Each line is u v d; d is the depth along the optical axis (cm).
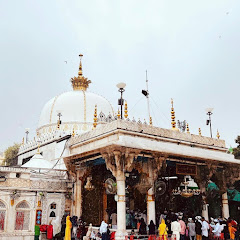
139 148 1579
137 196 2147
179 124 2819
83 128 3198
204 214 2070
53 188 1948
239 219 2509
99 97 3656
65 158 1912
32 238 1784
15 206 1789
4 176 1806
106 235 1556
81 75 3950
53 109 3416
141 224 1708
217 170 2239
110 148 1561
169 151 1703
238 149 3272
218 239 1766
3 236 1714
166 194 2164
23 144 3397
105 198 2088
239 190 2477
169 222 1808
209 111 2347
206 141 2169
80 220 1841
